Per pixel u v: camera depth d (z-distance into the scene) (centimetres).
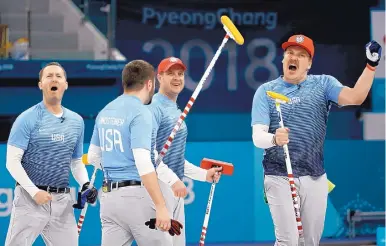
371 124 2256
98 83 2209
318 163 1412
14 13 2395
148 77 1215
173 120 1374
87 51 2300
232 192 2012
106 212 1201
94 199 1465
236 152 2019
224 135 2264
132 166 1187
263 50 2281
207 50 2272
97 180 1945
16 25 2389
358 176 2109
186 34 2270
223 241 2008
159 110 1370
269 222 2025
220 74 2267
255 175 2022
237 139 2267
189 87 2256
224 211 2009
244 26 2275
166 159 1369
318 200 1409
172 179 1240
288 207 1389
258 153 2025
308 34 2289
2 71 2162
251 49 2278
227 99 2270
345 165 2105
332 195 2095
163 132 1369
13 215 1395
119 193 1187
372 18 2294
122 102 1200
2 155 1931
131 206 1181
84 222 1955
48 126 1407
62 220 1415
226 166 1395
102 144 1217
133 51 2275
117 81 2219
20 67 2172
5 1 2394
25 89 2191
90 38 2378
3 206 1928
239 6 2272
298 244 1404
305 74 1431
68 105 2197
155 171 1162
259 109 1409
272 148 1405
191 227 1991
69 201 1425
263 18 2278
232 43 2267
